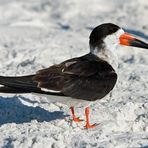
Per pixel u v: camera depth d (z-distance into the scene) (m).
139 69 17.69
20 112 13.72
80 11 29.42
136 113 13.48
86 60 12.91
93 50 13.17
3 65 18.38
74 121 12.94
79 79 12.41
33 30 24.97
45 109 13.98
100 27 13.19
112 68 12.99
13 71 17.09
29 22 26.64
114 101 14.43
